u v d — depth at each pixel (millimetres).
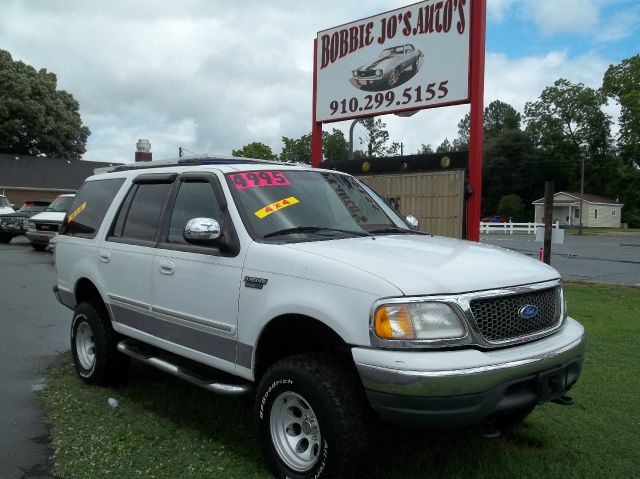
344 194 4758
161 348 4617
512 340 3291
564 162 76250
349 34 10578
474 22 8758
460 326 3127
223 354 3975
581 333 3768
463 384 2975
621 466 3836
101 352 5242
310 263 3463
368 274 3223
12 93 49562
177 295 4312
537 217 70438
